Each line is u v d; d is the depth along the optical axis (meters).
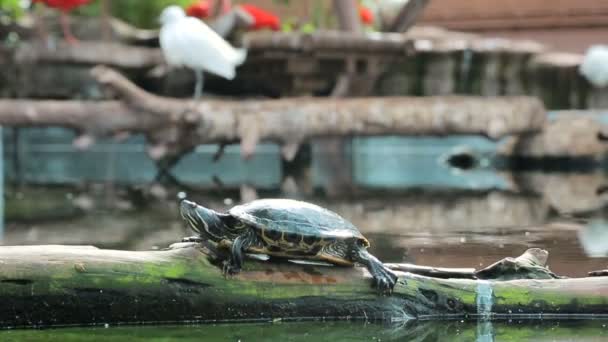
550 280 5.83
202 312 5.47
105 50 17.23
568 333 5.36
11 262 5.29
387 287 5.59
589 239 9.23
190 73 18.28
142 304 5.41
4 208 12.41
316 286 5.55
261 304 5.50
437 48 21.19
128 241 9.15
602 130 19.27
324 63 17.64
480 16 27.59
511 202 13.18
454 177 17.80
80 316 5.39
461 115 17.38
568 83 21.45
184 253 5.50
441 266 7.59
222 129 15.86
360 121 16.69
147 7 21.98
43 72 17.17
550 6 26.92
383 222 10.86
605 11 26.48
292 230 5.38
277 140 16.31
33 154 22.80
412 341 5.12
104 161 21.09
